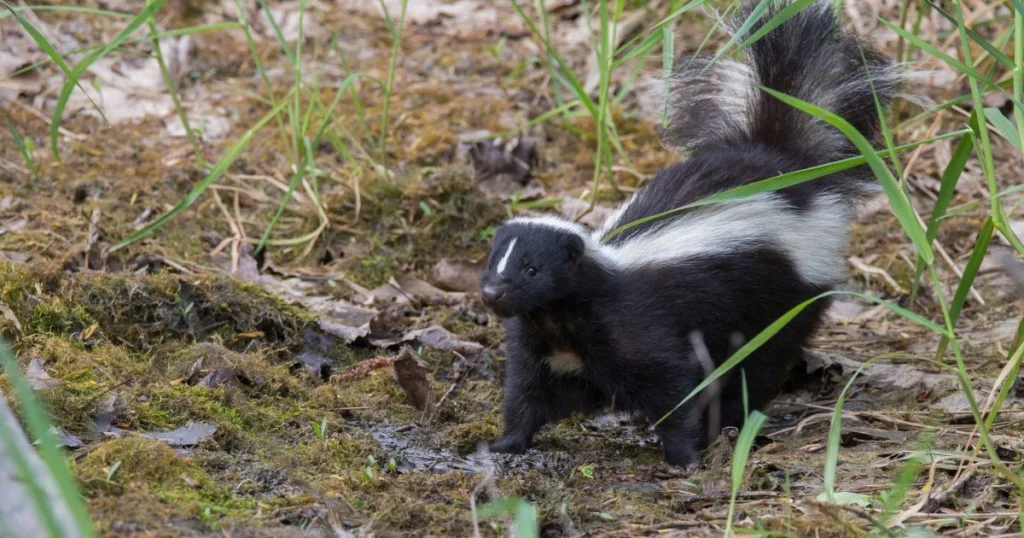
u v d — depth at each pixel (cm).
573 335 930
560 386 961
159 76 1558
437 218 1307
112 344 1005
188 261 1182
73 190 1271
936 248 1323
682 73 1158
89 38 1614
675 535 715
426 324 1155
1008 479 788
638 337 926
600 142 1238
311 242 1273
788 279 997
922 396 1025
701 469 893
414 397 991
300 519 715
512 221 944
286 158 1395
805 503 745
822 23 1109
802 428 979
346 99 1541
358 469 830
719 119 1120
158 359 985
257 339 1072
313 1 1816
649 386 930
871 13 1538
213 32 1691
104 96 1492
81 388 860
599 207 1362
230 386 929
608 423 1045
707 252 959
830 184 1054
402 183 1341
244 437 851
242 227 1274
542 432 1011
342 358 1088
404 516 724
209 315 1070
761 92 1082
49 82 1505
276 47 1675
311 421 912
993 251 1300
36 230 1178
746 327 984
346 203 1319
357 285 1216
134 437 766
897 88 1149
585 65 1648
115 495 697
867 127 1114
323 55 1661
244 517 701
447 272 1240
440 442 934
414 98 1553
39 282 1033
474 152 1435
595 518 751
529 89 1595
